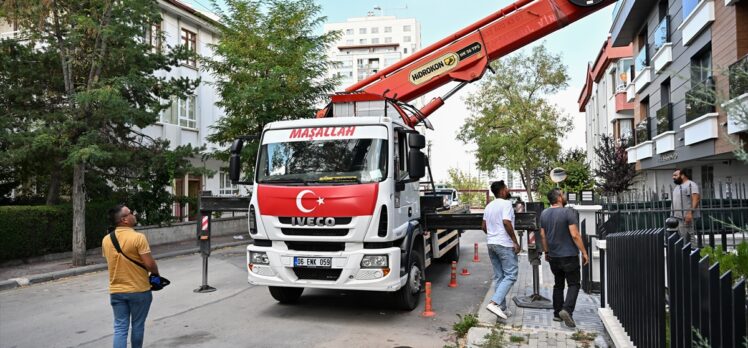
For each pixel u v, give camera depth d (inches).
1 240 475.5
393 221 275.7
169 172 584.7
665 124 695.1
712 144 533.6
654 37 762.8
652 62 776.3
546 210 266.2
